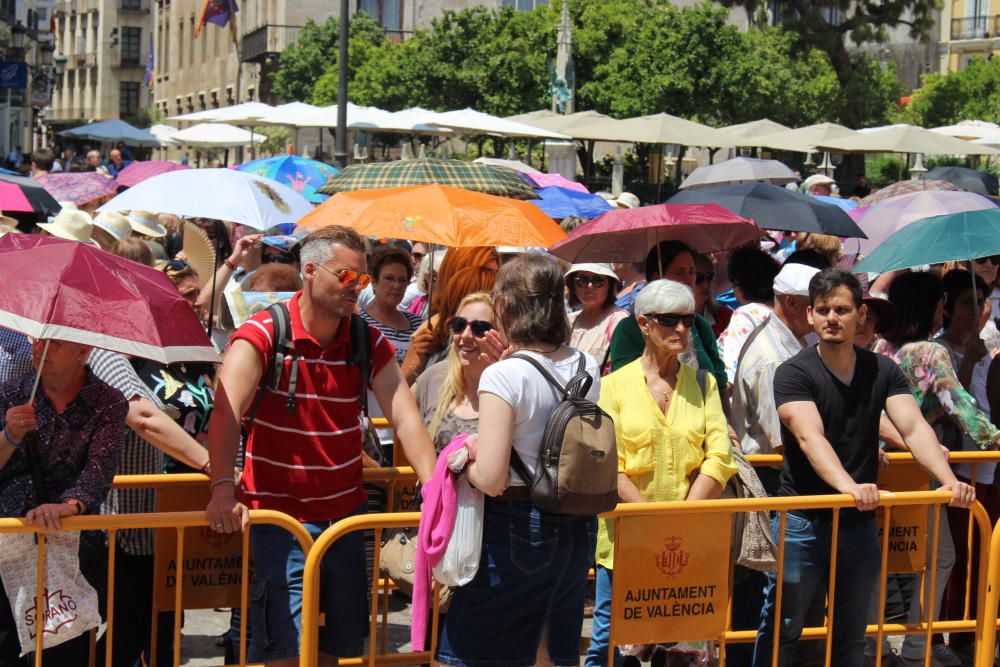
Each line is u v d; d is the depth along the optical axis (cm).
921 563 633
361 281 467
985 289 851
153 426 505
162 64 7256
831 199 1560
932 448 557
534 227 718
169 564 527
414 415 493
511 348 475
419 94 3812
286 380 471
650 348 558
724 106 3778
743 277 701
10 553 467
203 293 871
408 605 746
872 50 6144
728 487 570
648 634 514
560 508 447
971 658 671
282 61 4528
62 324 418
